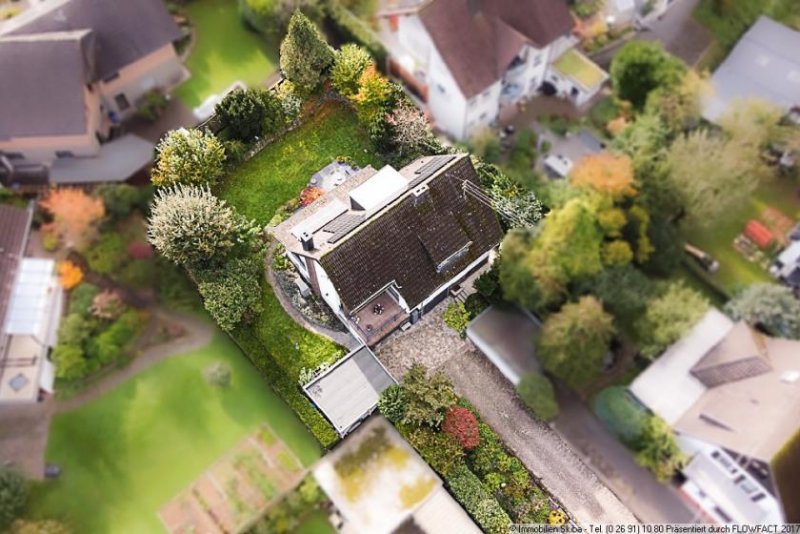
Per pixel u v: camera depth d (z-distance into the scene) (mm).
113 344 29281
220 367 28703
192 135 27469
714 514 13945
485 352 20531
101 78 33625
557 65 22719
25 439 28359
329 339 25938
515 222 22625
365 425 26000
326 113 29672
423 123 27938
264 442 27719
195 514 26922
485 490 23641
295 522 26375
